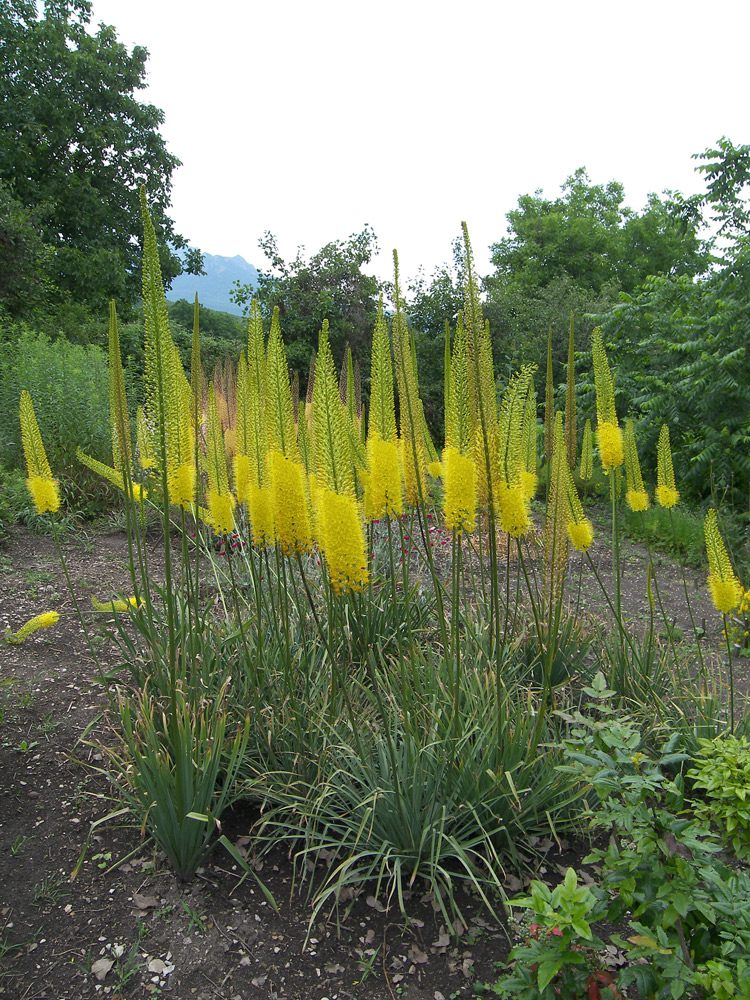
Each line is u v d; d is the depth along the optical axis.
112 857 2.67
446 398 2.30
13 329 9.79
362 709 3.16
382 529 5.35
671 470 3.72
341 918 2.44
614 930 2.40
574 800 2.71
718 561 2.95
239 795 2.77
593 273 29.36
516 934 2.35
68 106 19.52
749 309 9.02
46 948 2.25
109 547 6.35
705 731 3.30
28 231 12.73
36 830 2.77
